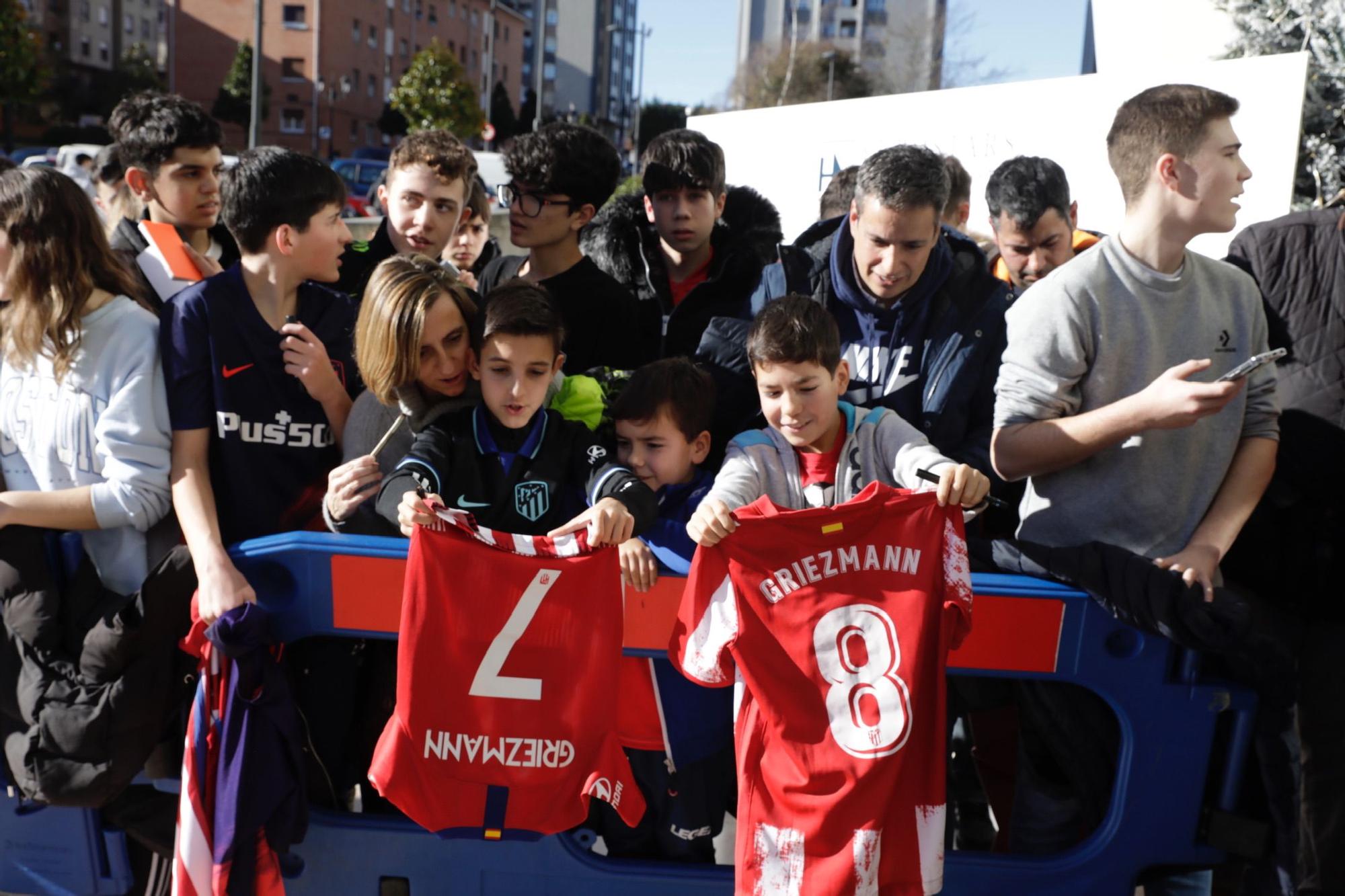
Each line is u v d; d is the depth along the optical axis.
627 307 3.62
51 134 49.31
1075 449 2.34
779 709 2.22
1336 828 2.68
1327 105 5.25
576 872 2.43
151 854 2.75
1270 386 2.51
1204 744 2.38
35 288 2.51
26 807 2.64
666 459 2.67
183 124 3.68
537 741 2.26
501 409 2.44
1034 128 5.66
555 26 115.19
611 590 2.25
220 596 2.30
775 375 2.40
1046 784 2.61
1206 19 5.57
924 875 2.22
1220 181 2.29
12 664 2.53
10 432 2.71
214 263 3.47
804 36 48.03
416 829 2.45
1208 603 2.24
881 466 2.51
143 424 2.58
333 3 71.12
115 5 68.94
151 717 2.42
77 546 2.60
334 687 2.62
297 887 2.50
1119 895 2.44
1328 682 2.68
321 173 2.71
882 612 2.21
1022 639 2.34
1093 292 2.39
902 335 2.92
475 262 4.73
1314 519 2.68
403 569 2.35
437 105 49.12
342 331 2.86
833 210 4.46
